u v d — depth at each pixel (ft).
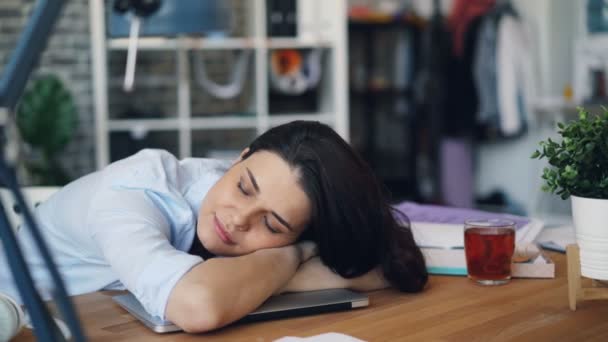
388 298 4.47
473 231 4.72
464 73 17.56
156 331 3.78
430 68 17.71
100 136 14.62
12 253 2.35
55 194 5.24
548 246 5.79
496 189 18.90
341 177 4.23
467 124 17.61
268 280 4.08
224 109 17.35
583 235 4.12
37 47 2.07
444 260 5.05
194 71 17.11
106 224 4.22
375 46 18.76
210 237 4.41
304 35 16.60
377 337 3.66
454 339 3.60
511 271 4.91
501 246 4.67
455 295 4.49
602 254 4.07
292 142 4.26
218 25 8.68
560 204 17.79
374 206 4.40
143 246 4.01
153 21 8.77
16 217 5.59
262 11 15.98
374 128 18.57
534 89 17.43
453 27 17.66
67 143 15.15
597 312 4.09
